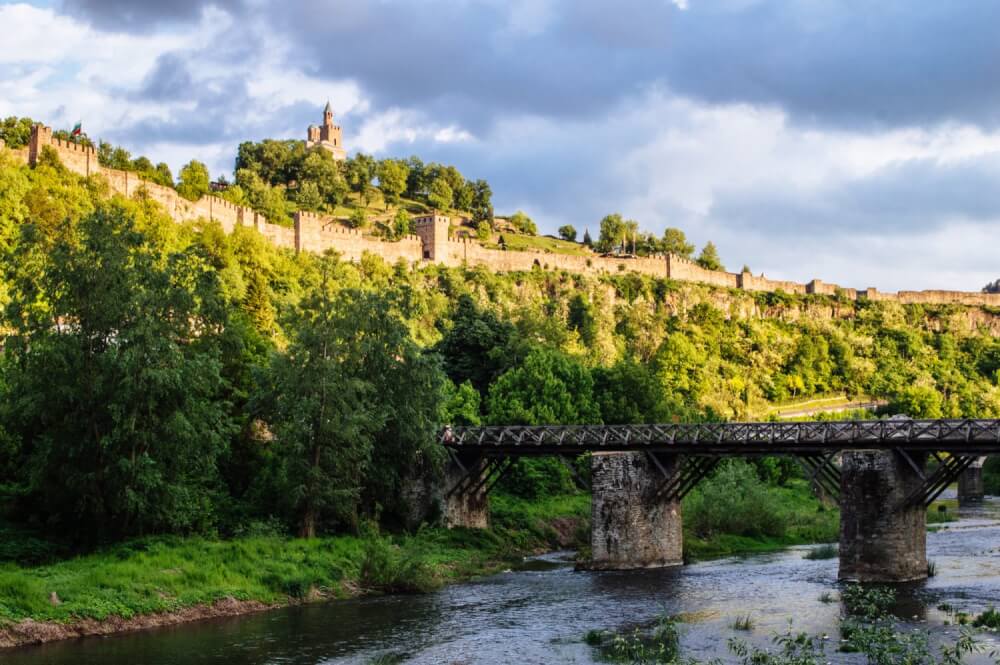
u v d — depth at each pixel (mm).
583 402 113812
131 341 60250
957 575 60844
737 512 86500
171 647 45344
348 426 68188
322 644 45969
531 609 54062
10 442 67875
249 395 78188
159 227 154250
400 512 77062
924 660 38812
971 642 37969
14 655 43438
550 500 95938
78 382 60531
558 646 44906
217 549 61500
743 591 57719
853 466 59781
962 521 96875
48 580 51312
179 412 61062
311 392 69812
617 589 59844
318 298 73812
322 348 71312
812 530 89938
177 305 64062
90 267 61594
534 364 111750
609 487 69750
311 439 69438
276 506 72188
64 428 60531
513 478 96312
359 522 73062
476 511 82500
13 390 60938
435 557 70000
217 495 72000
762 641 44406
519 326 149625
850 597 51969
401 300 80688
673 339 199625
